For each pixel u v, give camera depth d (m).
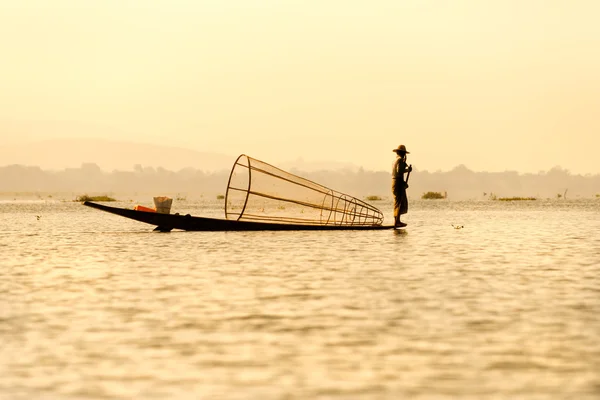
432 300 39.38
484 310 36.41
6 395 23.50
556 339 30.17
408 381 24.64
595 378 24.84
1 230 102.75
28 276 49.94
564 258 60.88
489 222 127.44
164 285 45.28
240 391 23.75
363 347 29.08
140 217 91.25
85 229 104.62
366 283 45.81
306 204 99.75
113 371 26.02
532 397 23.00
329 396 23.22
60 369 26.28
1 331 32.09
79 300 39.88
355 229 99.50
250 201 99.75
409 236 87.38
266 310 36.69
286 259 60.25
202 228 93.94
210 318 34.78
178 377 25.28
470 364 26.58
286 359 27.42
